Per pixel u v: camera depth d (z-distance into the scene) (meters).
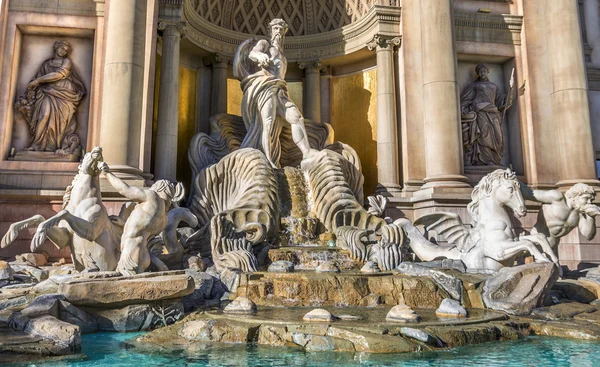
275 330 6.24
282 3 19.03
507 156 16.48
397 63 16.22
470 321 7.03
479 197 10.72
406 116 15.48
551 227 10.55
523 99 16.41
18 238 12.14
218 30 17.80
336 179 13.43
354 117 18.03
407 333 6.19
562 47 15.82
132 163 12.59
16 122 13.41
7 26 13.56
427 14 15.20
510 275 8.64
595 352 5.93
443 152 14.48
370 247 11.44
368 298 8.76
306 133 15.30
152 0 14.64
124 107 12.61
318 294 8.79
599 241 14.29
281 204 13.56
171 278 7.44
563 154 15.46
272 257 11.05
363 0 17.30
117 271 8.45
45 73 13.68
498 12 16.86
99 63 13.87
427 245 11.39
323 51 18.36
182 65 17.55
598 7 19.02
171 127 14.49
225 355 5.61
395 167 15.42
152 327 7.23
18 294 7.72
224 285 9.16
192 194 13.56
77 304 6.90
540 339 6.74
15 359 5.25
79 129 13.73
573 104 15.44
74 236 8.83
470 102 16.27
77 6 14.02
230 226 11.38
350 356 5.59
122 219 9.88
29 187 12.66
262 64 15.78
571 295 9.62
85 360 5.40
